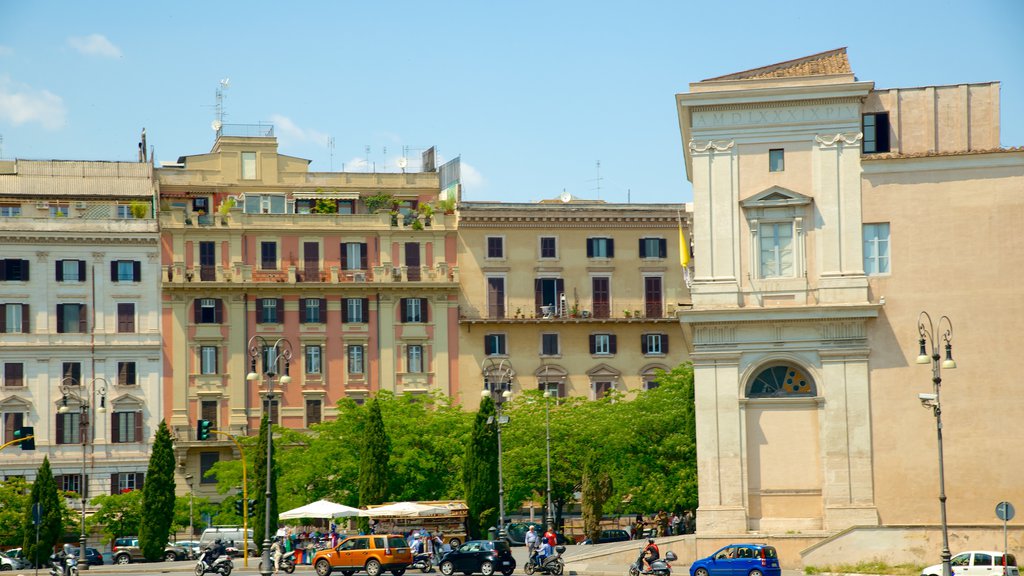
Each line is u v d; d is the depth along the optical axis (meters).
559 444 111.38
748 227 73.62
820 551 70.88
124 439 125.81
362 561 79.62
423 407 119.19
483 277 131.25
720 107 74.12
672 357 132.38
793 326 72.88
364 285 129.25
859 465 71.88
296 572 85.62
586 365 131.38
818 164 73.25
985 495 71.31
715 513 72.69
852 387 72.25
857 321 72.31
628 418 111.44
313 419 128.12
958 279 72.31
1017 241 72.12
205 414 127.06
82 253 126.75
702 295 73.44
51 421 124.88
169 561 110.25
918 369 72.12
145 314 127.12
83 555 97.62
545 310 131.12
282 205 134.88
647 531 116.25
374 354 129.62
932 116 73.62
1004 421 71.50
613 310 132.12
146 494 109.12
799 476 72.50
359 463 110.44
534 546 80.31
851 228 72.81
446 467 112.88
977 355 71.94
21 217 125.56
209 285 127.06
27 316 125.31
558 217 131.88
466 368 130.62
